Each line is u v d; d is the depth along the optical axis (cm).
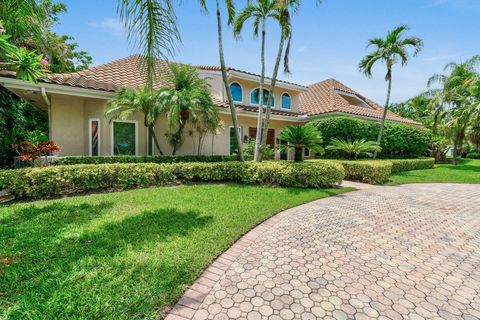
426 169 1759
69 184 710
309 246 417
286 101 1847
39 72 511
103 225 454
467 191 977
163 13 482
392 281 317
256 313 251
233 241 418
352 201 750
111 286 271
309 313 253
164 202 631
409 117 3619
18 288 263
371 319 247
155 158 1044
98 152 1055
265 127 1098
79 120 1055
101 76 1188
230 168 969
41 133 1329
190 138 1286
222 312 251
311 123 1564
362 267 351
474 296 290
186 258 340
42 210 541
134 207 582
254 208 602
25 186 639
